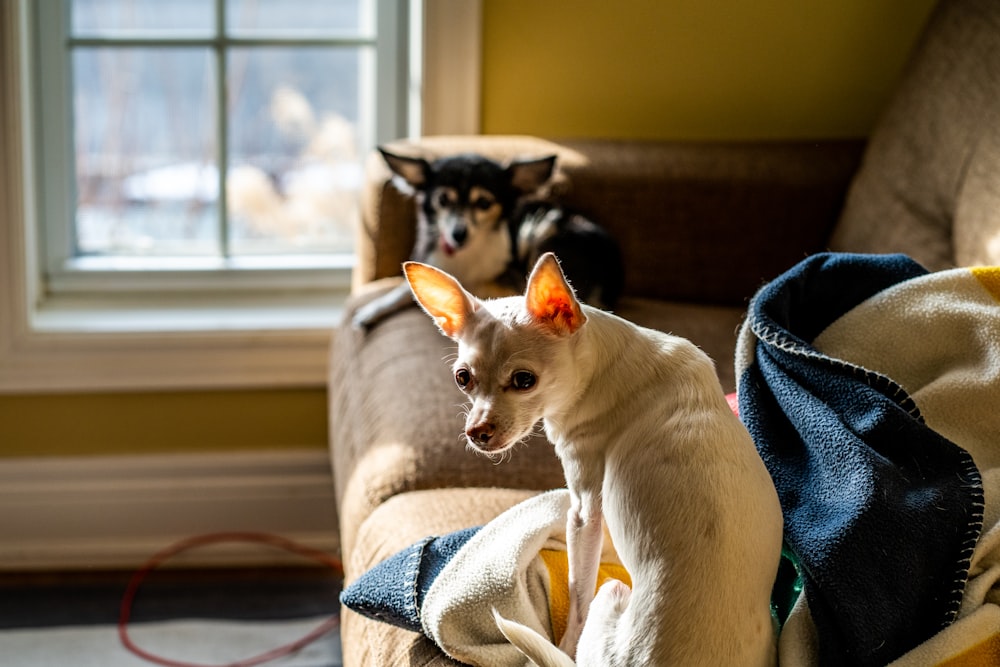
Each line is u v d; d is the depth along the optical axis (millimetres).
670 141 2188
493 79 2232
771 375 1072
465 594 999
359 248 2193
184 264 2387
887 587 927
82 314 2295
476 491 1311
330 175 2430
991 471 1038
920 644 923
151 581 2242
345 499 1477
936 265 1800
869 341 1136
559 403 977
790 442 1055
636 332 1016
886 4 2254
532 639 871
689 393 956
